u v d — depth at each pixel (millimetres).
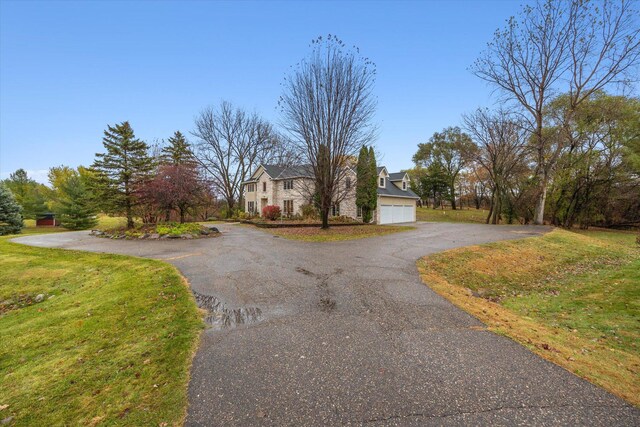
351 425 2350
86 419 2586
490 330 4156
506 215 27438
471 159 28172
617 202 23922
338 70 15359
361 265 8023
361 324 4332
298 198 25953
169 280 6660
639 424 2338
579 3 19578
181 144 31734
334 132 15953
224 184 32938
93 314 5090
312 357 3414
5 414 2734
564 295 7270
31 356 3871
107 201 17500
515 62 22312
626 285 7656
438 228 19047
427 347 3631
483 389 2787
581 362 3396
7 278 8250
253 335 4020
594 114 22188
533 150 23609
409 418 2412
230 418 2465
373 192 24562
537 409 2508
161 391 2885
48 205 36750
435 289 6066
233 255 9492
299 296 5578
